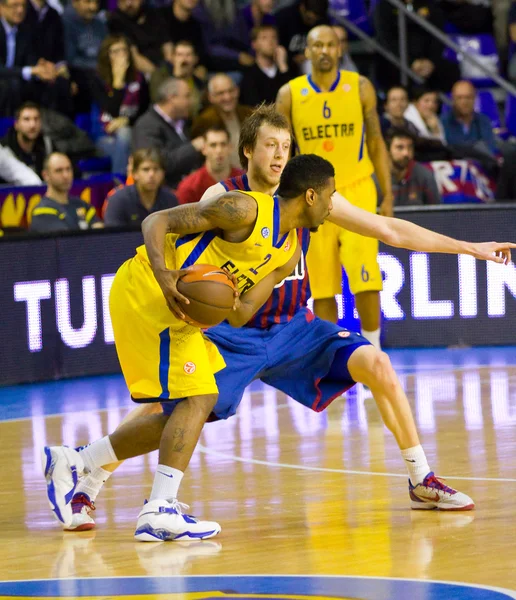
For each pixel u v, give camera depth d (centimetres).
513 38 2900
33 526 1020
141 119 2280
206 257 940
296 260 977
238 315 946
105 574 841
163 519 932
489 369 1891
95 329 1988
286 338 1045
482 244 1067
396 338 2139
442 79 2842
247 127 1011
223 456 1307
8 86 2377
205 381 955
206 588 791
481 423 1455
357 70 2836
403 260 2122
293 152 1802
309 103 1770
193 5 2583
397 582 788
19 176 2180
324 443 1367
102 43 2416
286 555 880
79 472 994
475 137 2580
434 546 891
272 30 2498
